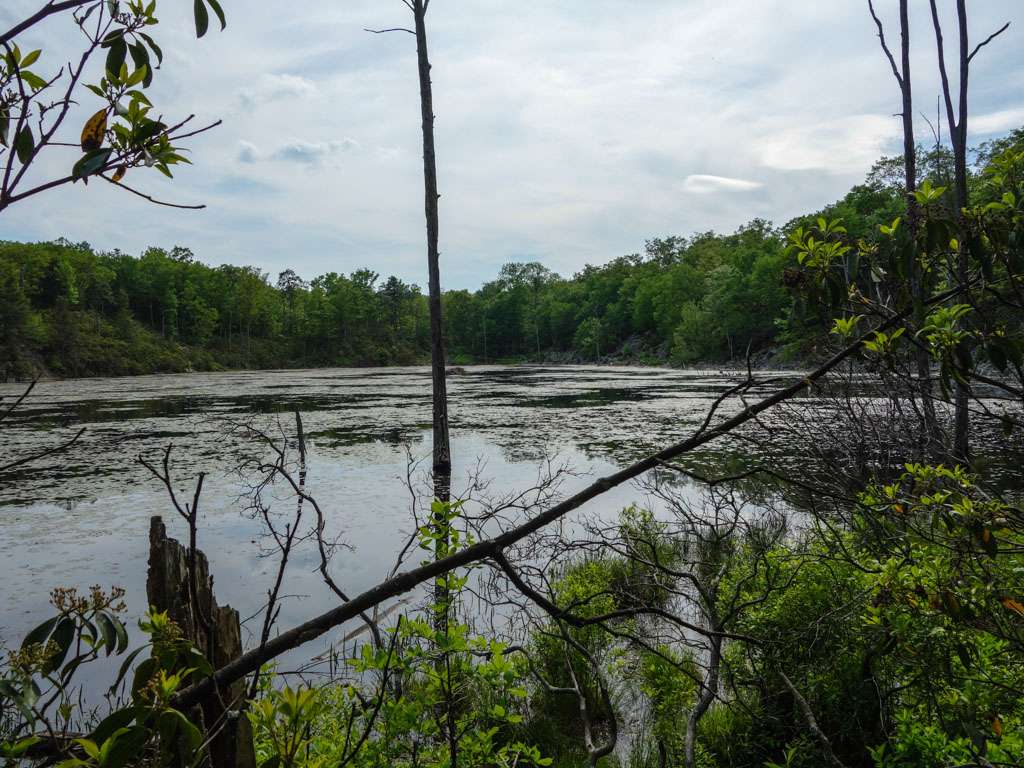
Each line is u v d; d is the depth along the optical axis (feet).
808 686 11.89
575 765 13.53
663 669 15.01
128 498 39.19
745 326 218.38
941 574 8.02
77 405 101.30
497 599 17.24
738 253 296.71
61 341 251.80
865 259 7.48
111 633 4.37
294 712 5.10
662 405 88.99
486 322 450.71
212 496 39.40
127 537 31.37
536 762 8.36
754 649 13.01
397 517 33.94
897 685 11.43
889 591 8.71
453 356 447.42
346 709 10.51
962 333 6.25
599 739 14.69
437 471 44.45
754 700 13.15
